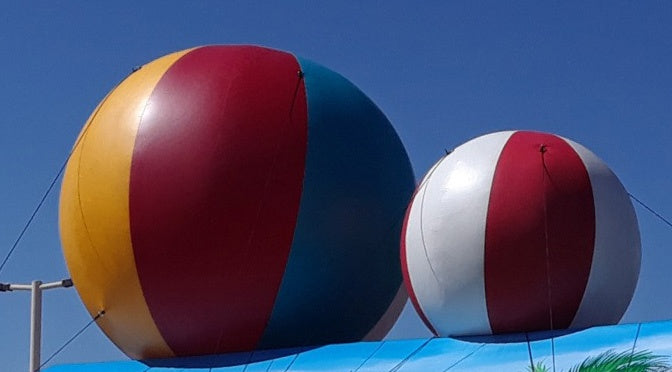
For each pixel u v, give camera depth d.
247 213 20.64
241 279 20.73
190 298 20.88
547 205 18.06
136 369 21.47
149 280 20.95
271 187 20.77
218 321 20.98
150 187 20.83
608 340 17.38
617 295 18.52
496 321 18.41
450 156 19.23
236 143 20.84
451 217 18.45
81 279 21.97
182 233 20.66
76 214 21.75
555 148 18.66
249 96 21.33
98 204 21.27
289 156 20.98
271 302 20.92
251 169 20.77
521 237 18.00
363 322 22.05
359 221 21.48
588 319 18.41
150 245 20.83
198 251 20.64
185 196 20.67
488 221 18.16
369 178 21.75
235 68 21.73
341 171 21.39
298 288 21.02
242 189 20.67
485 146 18.94
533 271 18.02
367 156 21.88
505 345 18.17
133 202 20.89
